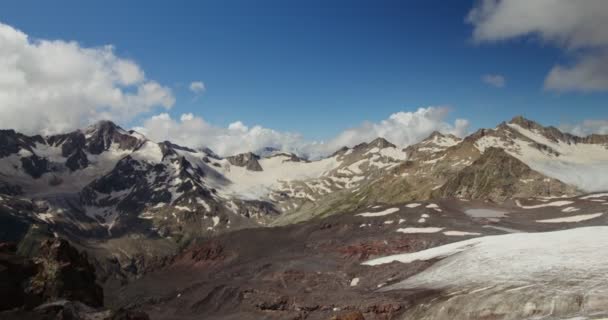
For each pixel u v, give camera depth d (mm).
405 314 66562
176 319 96812
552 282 56531
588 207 145625
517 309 53719
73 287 60812
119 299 126812
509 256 73188
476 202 171625
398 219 151875
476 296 59562
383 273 94438
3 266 56656
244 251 153000
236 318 87812
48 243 64875
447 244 104625
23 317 50188
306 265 114062
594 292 50188
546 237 80500
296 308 84750
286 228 169375
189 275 145375
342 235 148875
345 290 91312
